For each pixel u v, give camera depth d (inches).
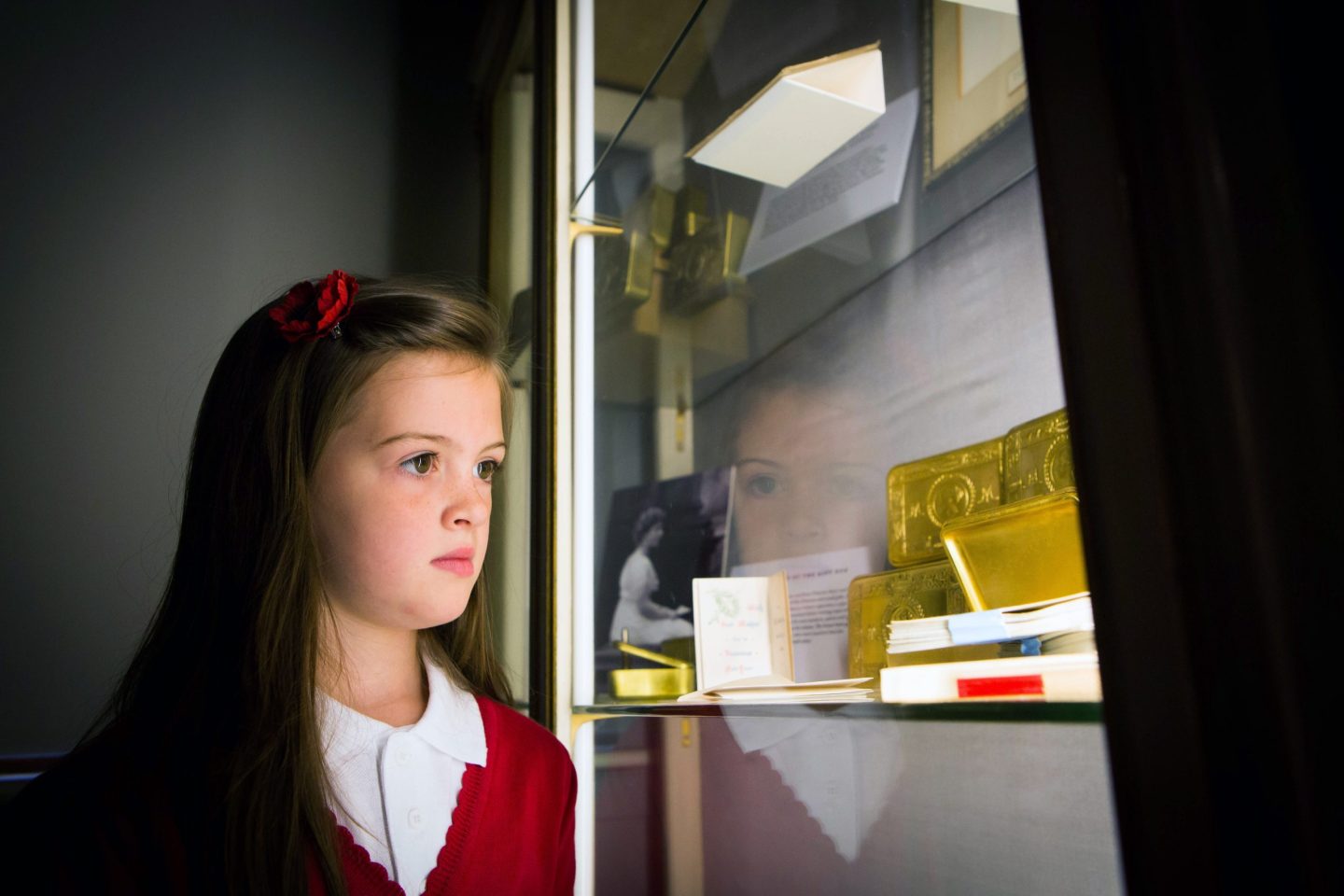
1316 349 12.5
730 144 39.2
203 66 62.9
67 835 25.5
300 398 30.4
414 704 31.8
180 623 31.4
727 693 33.6
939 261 35.4
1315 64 13.5
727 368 50.9
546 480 47.2
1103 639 13.3
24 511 53.4
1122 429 13.1
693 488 51.4
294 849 25.7
